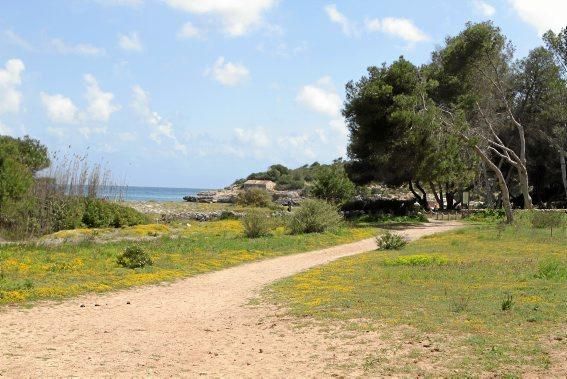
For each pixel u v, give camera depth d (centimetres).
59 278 1762
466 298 1302
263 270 2092
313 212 3409
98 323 1230
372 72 4647
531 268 1762
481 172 6228
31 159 4228
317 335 1053
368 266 2006
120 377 823
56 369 860
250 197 6525
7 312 1323
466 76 4678
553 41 4678
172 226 4100
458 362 832
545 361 812
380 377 791
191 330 1157
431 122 4028
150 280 1817
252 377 816
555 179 6241
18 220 3231
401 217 4859
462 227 3916
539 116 5516
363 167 5294
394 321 1109
